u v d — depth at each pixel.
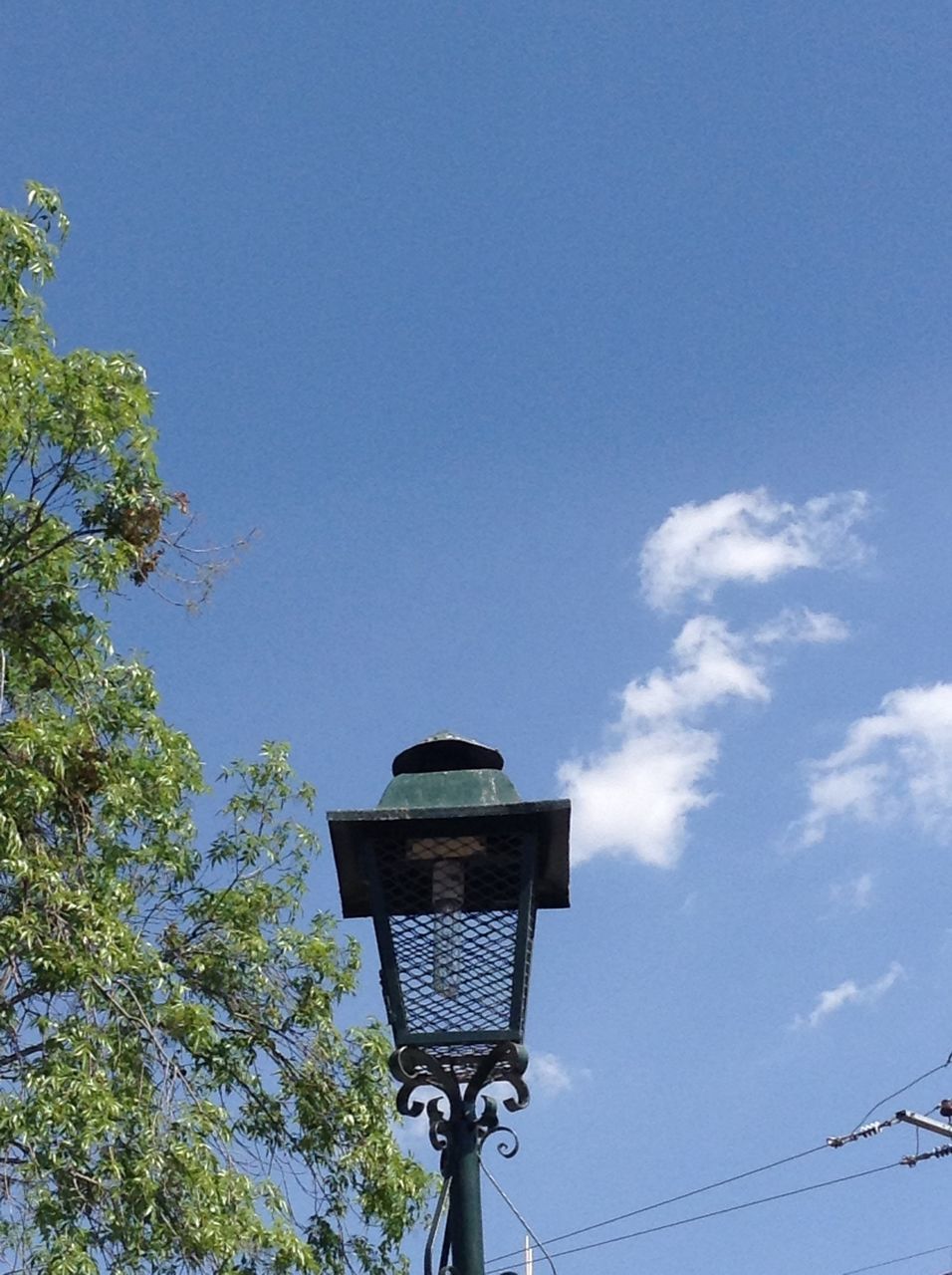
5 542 12.79
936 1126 15.81
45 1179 11.05
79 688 13.26
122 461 12.97
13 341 13.15
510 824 4.71
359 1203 12.92
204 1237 10.99
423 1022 4.57
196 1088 12.61
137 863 13.31
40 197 13.16
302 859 13.98
